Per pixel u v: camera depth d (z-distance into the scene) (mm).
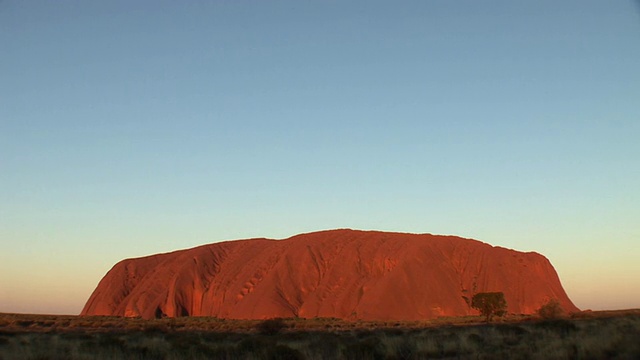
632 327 26109
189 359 22719
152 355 23859
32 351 25266
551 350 19656
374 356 21609
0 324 69750
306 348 23609
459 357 20594
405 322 77312
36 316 96938
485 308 72625
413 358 21078
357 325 69250
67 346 26859
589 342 19969
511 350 21141
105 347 25734
